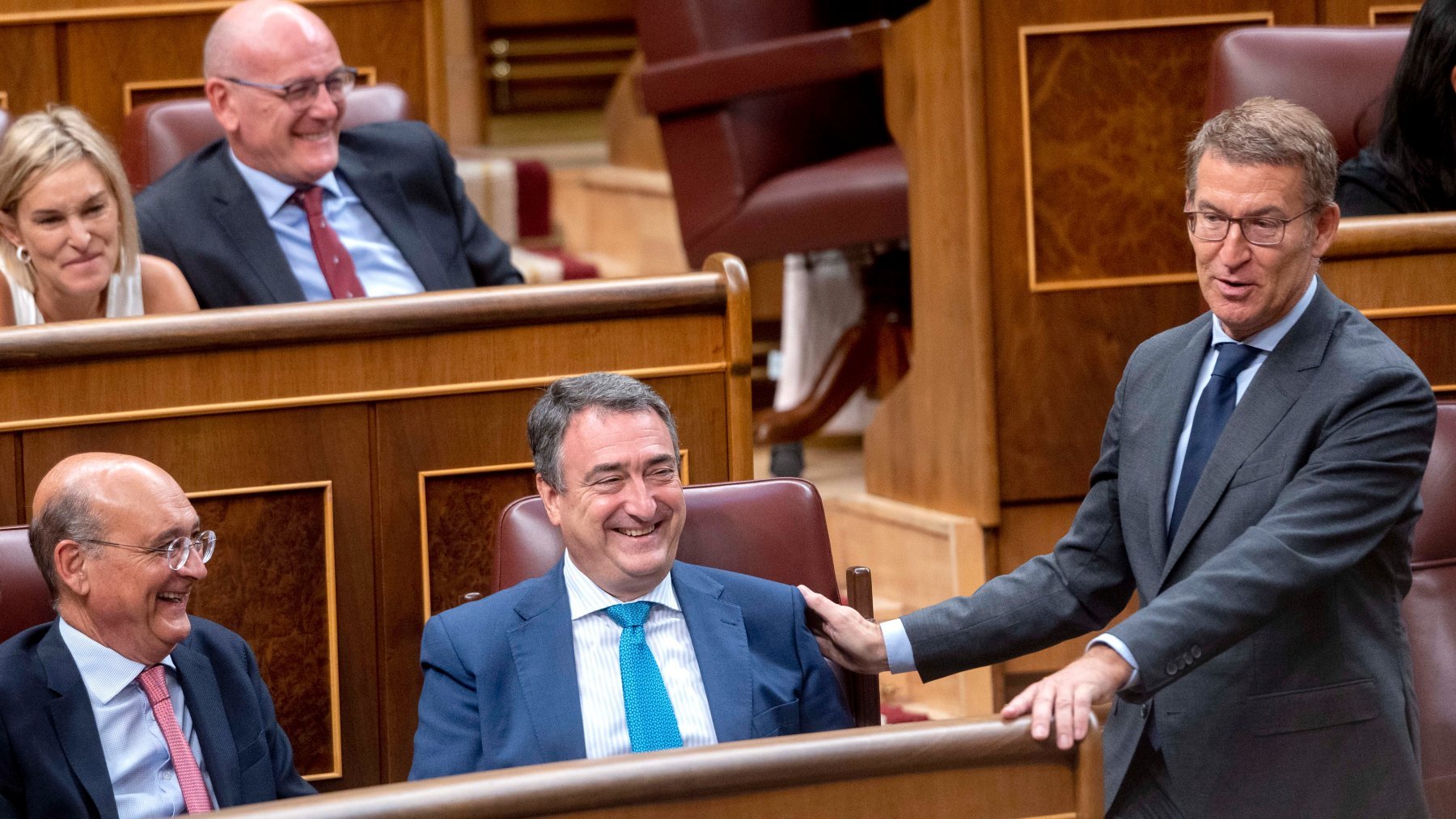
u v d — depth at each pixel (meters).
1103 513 8.09
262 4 12.27
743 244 15.38
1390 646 7.42
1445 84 10.58
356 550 9.92
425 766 8.09
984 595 8.20
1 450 9.35
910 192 14.41
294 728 9.85
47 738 7.96
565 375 10.20
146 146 13.24
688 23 15.59
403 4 15.24
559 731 8.09
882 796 6.48
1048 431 13.54
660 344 10.34
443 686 8.24
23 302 10.52
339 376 9.84
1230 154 7.16
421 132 13.25
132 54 14.70
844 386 16.36
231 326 9.56
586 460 8.26
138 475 8.24
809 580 9.02
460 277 13.01
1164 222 13.54
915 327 14.52
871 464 15.42
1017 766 6.62
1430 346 10.38
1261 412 7.32
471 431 10.07
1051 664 13.59
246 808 5.88
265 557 9.77
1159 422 7.73
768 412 16.75
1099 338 13.54
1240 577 6.84
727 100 15.17
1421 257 10.33
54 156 10.34
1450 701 8.86
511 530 8.99
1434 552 9.16
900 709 13.48
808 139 15.87
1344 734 7.22
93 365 9.45
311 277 12.41
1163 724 7.46
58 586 8.20
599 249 23.81
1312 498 7.01
